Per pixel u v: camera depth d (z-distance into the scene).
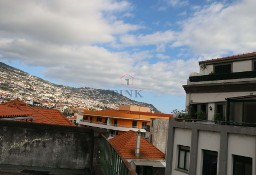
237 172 17.02
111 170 6.85
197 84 23.62
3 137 9.41
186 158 21.27
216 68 25.08
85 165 9.48
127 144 29.59
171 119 22.73
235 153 17.08
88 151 9.53
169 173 22.28
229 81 21.03
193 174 19.69
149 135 42.97
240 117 19.23
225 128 17.70
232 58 23.44
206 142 19.22
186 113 23.62
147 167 27.11
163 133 41.19
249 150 16.23
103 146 8.71
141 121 73.31
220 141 17.94
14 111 20.70
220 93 21.78
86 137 9.58
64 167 9.41
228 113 19.98
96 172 8.53
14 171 8.71
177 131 22.25
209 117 22.39
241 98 19.20
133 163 26.66
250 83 19.39
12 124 9.47
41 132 9.52
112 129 74.31
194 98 24.25
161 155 28.75
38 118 26.09
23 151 9.43
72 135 9.56
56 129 9.55
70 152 9.49
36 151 9.45
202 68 25.94
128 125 73.00
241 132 16.67
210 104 22.52
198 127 19.81
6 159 9.34
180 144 21.73
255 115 18.27
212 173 18.59
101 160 9.04
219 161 17.83
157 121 41.34
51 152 9.48
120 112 75.06
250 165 16.27
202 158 19.55
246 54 23.14
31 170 8.94
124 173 5.08
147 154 28.25
